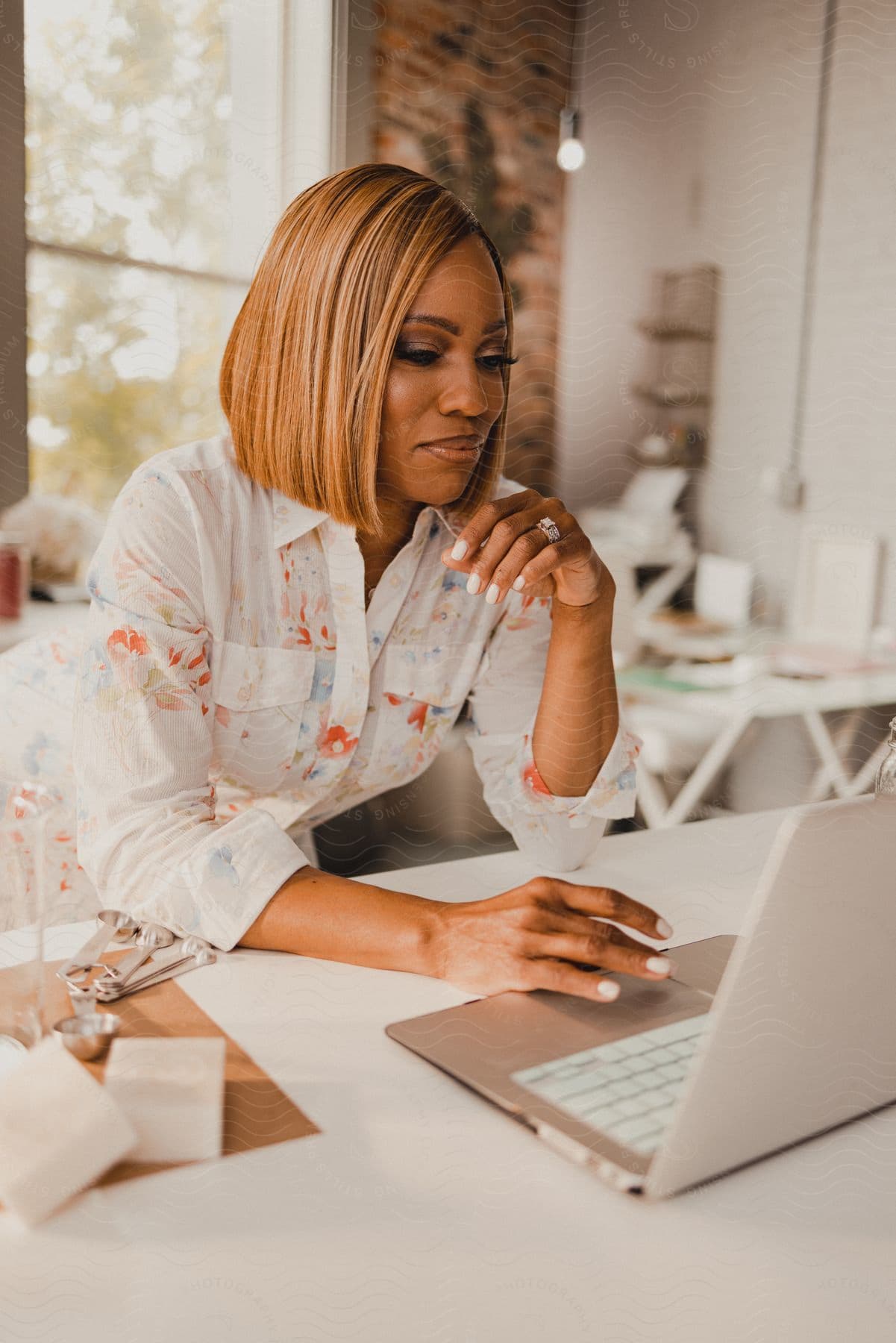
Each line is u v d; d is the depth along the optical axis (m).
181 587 0.84
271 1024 0.67
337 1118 0.57
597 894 0.75
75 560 1.78
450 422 0.88
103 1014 0.63
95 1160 0.50
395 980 0.74
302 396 0.86
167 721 0.82
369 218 0.82
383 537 0.98
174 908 0.76
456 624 1.04
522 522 0.91
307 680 0.95
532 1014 0.68
